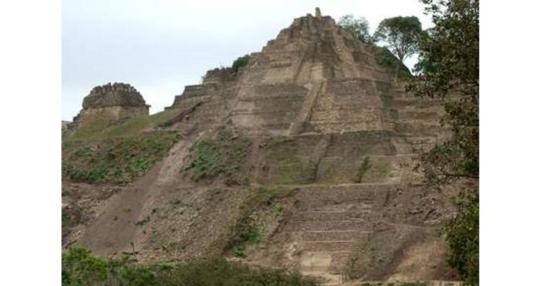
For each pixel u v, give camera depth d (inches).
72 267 3543.3
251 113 5689.0
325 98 5565.9
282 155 5236.2
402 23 6968.5
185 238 4722.0
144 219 5068.9
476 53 2175.2
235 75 6574.8
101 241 5039.4
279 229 4589.1
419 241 4165.8
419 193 4530.0
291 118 5551.2
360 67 5871.1
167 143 5812.0
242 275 3508.9
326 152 5196.9
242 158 5275.6
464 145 2170.3
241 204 4783.5
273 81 5880.9
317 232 4485.7
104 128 6678.2
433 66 2423.7
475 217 2064.5
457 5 2213.3
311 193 4758.9
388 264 4089.6
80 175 5812.0
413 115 5526.6
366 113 5364.2
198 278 3440.0
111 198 5472.4
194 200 5029.5
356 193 4675.2
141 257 4672.7
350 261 4227.4
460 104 2250.2
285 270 3814.0
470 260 2079.2
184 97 6569.9
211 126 5846.5
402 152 5093.5
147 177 5536.4
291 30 6156.5
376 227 4399.6
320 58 5900.6
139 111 6943.9
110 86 6963.6
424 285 3688.5
